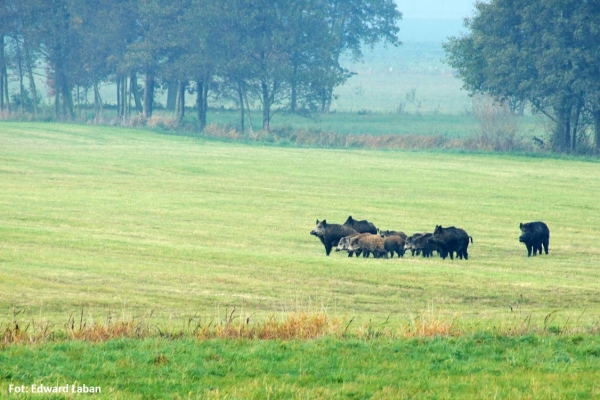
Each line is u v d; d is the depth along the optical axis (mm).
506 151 136625
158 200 79688
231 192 87562
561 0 129125
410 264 50125
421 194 89562
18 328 28594
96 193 83375
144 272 45156
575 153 135625
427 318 33688
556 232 67438
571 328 31750
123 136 146125
